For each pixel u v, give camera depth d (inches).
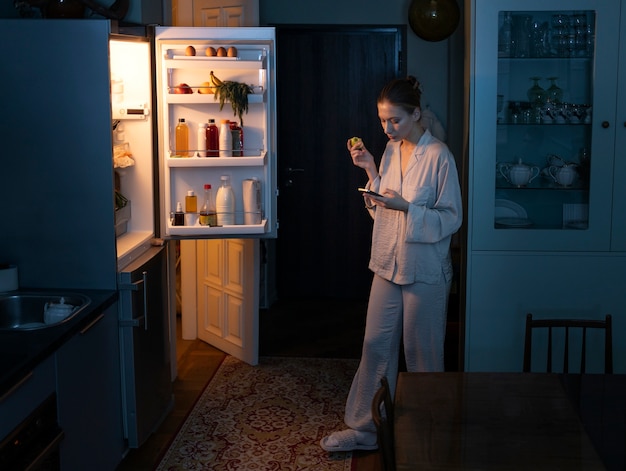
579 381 94.3
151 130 141.0
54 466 99.5
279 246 239.5
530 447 76.0
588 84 140.7
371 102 230.7
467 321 146.5
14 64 119.6
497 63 139.5
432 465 72.4
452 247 213.5
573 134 142.3
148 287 133.3
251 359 180.2
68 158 121.4
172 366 168.6
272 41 140.9
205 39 139.3
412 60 226.1
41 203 122.6
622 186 140.7
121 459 127.6
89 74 119.3
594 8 137.0
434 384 93.7
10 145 121.5
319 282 240.8
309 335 204.2
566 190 142.7
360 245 238.2
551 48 139.9
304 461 133.3
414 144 127.2
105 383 119.0
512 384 93.4
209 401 159.5
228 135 142.3
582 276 143.4
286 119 233.3
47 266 124.0
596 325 111.6
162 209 143.8
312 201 237.1
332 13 226.2
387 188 128.0
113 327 122.7
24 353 92.9
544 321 112.6
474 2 138.3
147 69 138.4
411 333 128.5
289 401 159.3
